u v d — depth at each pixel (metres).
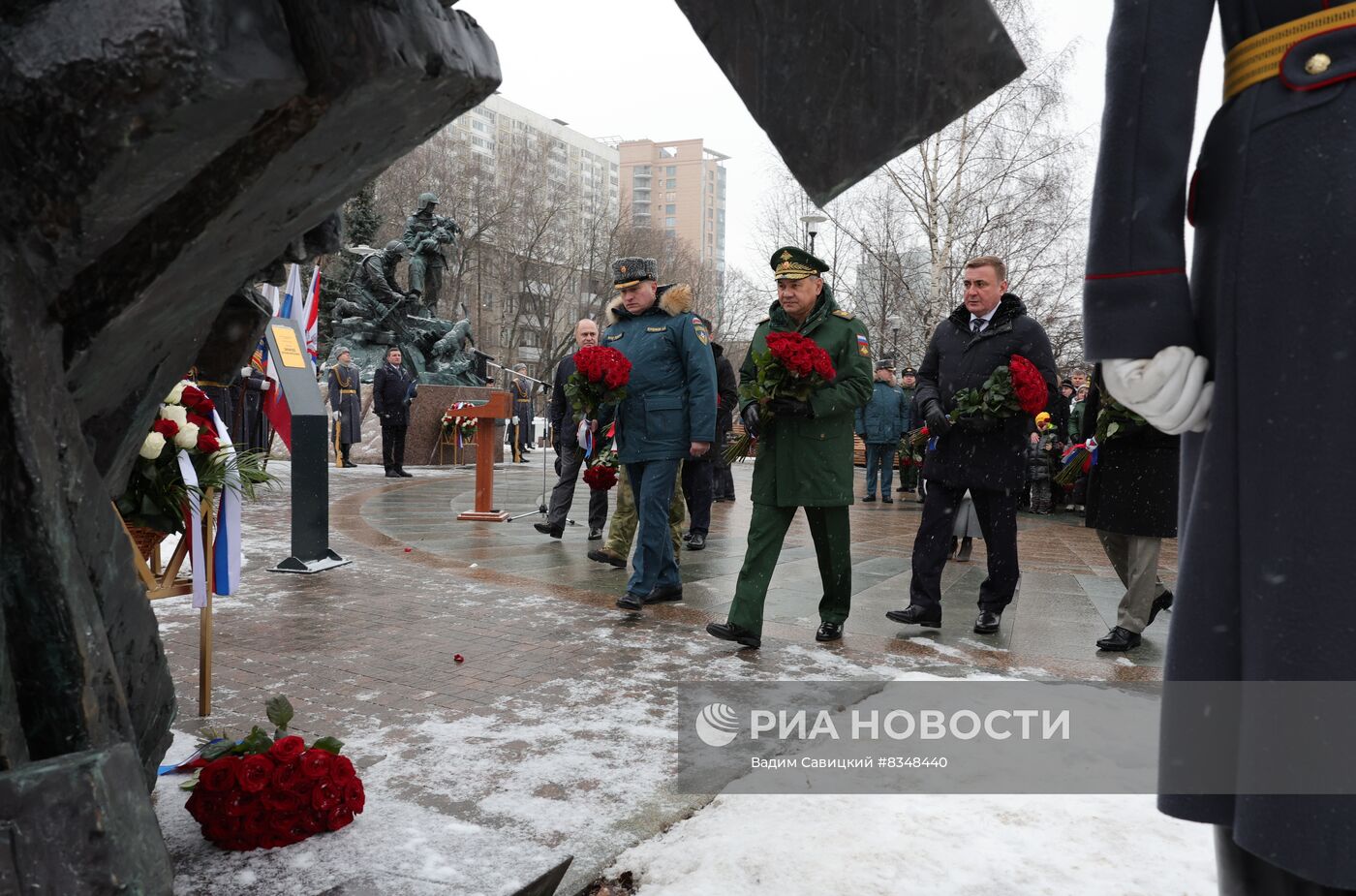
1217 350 1.26
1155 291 1.27
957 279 24.86
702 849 2.32
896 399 15.60
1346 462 1.13
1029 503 15.20
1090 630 5.41
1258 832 1.18
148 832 1.13
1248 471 1.22
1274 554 1.18
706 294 66.81
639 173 139.00
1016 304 5.38
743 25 1.25
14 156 1.01
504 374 31.94
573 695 3.68
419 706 3.48
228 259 1.29
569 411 8.73
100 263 1.17
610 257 62.19
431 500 12.84
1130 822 2.53
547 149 66.00
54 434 1.16
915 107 1.22
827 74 1.24
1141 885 2.19
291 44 1.02
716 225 141.75
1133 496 4.77
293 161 1.13
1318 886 1.21
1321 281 1.16
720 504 14.08
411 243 26.23
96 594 1.33
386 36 1.06
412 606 5.37
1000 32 1.17
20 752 1.11
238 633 4.59
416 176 55.34
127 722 1.23
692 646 4.58
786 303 4.82
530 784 2.73
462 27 1.20
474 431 22.56
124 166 1.01
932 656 4.55
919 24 1.18
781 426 4.58
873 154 1.26
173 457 3.10
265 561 6.86
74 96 0.96
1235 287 1.24
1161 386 1.27
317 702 3.50
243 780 2.10
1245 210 1.23
